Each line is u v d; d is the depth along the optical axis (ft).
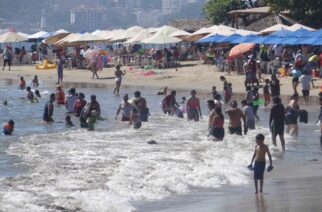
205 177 148.25
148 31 531.09
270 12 494.59
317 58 372.38
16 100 333.62
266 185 141.90
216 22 576.61
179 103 294.46
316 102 304.71
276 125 190.39
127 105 250.78
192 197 130.72
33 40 646.33
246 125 206.08
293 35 401.08
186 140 203.31
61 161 167.02
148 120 253.24
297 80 321.73
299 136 213.46
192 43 533.96
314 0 473.26
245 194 133.08
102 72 479.00
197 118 247.70
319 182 144.05
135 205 124.16
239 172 155.94
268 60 402.93
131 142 200.54
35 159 170.50
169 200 128.26
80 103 263.49
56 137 211.82
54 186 136.87
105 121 251.39
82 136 214.07
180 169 155.94
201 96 341.41
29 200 123.95
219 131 199.31
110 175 148.66
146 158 170.71
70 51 612.29
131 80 428.56
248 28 514.27
